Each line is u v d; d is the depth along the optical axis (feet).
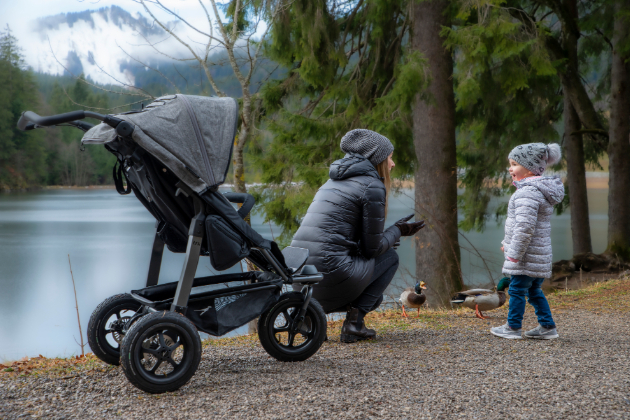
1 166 223.92
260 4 21.79
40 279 54.54
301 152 30.71
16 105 185.88
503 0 24.22
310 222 11.52
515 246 11.54
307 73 29.73
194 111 8.90
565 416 7.37
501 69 26.48
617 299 18.53
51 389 8.54
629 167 35.73
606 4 32.96
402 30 31.94
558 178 11.76
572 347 11.48
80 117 7.83
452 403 7.87
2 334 33.04
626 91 35.58
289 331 10.24
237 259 9.07
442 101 29.89
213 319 9.04
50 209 160.15
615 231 35.91
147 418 7.28
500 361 10.30
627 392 8.34
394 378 9.14
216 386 8.66
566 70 31.91
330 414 7.41
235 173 21.52
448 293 28.86
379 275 12.33
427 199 30.14
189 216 9.23
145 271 58.59
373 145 11.77
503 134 38.65
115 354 9.60
